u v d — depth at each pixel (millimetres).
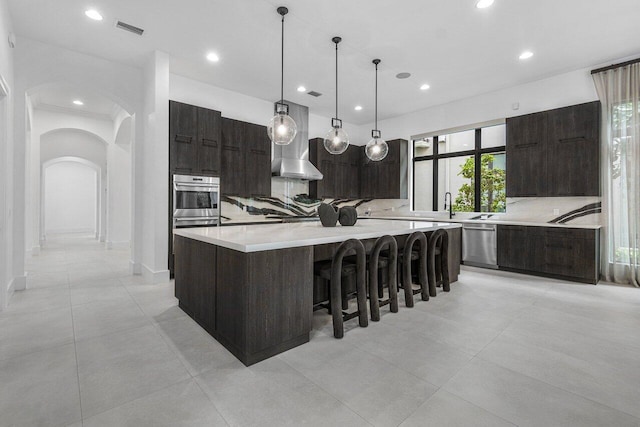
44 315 2939
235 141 5211
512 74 4656
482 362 2092
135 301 3371
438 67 4418
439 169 6430
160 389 1785
